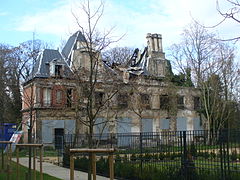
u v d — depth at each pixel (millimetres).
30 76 40750
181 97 48656
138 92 37875
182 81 48156
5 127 28516
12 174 15344
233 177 10539
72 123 38969
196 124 48938
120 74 36188
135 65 47938
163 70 48625
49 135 37719
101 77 26969
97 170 16609
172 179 12461
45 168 19062
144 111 44969
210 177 11266
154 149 14070
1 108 41281
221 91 42062
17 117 44250
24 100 36969
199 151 12219
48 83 34125
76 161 18516
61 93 32312
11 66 46469
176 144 13016
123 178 14789
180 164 12609
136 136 15352
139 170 14008
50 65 39750
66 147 20562
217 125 44312
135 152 15031
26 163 21375
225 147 11195
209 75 41719
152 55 48688
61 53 43156
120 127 40688
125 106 38594
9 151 15844
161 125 46250
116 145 19188
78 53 39000
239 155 11203
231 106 43812
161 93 45688
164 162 13336
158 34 50031
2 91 41938
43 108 36375
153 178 13062
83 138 24734
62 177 15281
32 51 50688
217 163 11383
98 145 20719
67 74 28219
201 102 47844
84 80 18625
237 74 41062
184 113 48375
